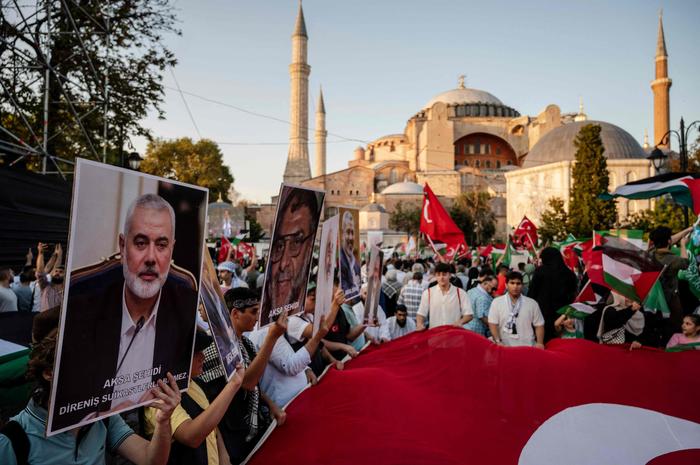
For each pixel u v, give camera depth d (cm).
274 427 462
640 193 985
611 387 554
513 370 580
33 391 287
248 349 467
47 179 901
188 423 326
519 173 6769
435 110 9188
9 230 817
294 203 432
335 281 693
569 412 518
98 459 298
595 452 469
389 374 567
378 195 8388
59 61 1811
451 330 649
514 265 1842
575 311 754
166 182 286
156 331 286
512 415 519
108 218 256
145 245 277
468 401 537
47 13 1509
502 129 9938
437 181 8688
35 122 1823
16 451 272
